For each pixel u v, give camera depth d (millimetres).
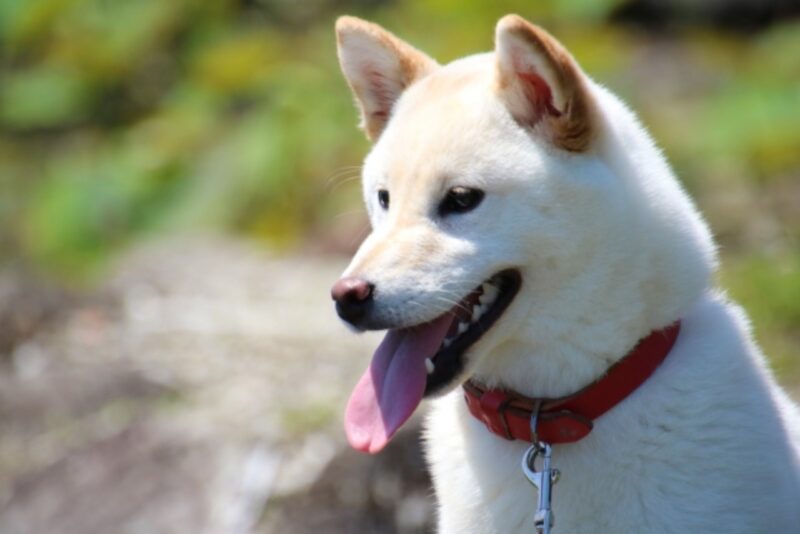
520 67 4520
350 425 4559
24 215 11789
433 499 6734
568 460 4578
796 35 11477
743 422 4531
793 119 10188
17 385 8875
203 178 10797
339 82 11016
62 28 12539
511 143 4539
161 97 12391
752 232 9625
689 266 4637
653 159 4766
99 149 11977
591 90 4598
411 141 4656
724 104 10586
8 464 8094
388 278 4484
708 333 4688
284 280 9969
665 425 4508
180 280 10102
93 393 8609
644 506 4484
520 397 4660
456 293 4484
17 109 12391
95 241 10625
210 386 8477
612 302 4523
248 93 11383
